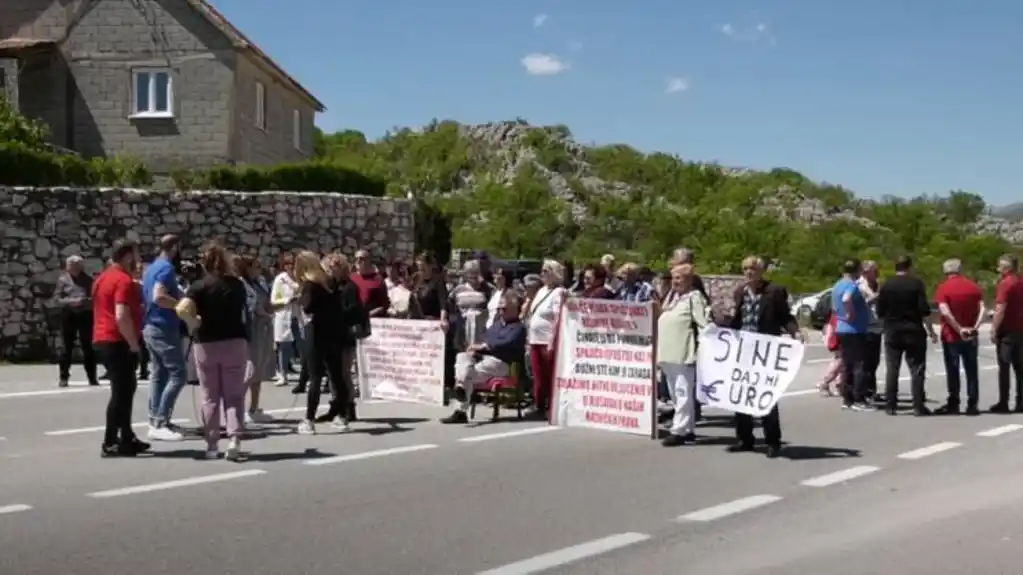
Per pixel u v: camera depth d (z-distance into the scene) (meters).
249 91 32.91
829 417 14.16
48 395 15.58
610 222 99.56
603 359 12.38
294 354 18.66
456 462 10.32
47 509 8.12
